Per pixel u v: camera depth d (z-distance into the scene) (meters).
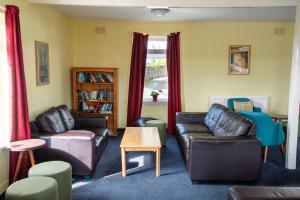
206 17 5.39
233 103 5.74
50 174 2.60
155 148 3.50
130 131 4.28
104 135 4.38
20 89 3.10
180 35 5.97
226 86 6.13
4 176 3.11
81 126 4.77
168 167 3.90
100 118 4.79
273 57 6.03
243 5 3.59
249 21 5.83
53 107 4.23
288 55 6.02
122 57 6.03
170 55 5.92
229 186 3.30
